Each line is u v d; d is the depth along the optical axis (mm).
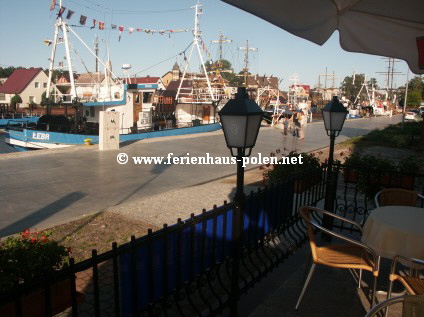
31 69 59312
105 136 15758
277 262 4344
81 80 43156
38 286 2018
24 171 11359
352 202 7469
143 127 23203
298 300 3545
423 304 2170
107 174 11297
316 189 6012
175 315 3480
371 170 6273
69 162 12984
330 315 3455
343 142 22797
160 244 2854
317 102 69750
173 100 28781
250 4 2516
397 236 3273
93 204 8180
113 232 6070
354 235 5500
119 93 22156
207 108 30188
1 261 2744
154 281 2854
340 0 2898
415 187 8977
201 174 11703
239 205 3279
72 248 5332
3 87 57656
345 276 4164
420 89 67125
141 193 9203
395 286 3953
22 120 31938
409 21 3469
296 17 2910
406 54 4320
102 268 4605
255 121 2992
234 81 63750
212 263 3348
